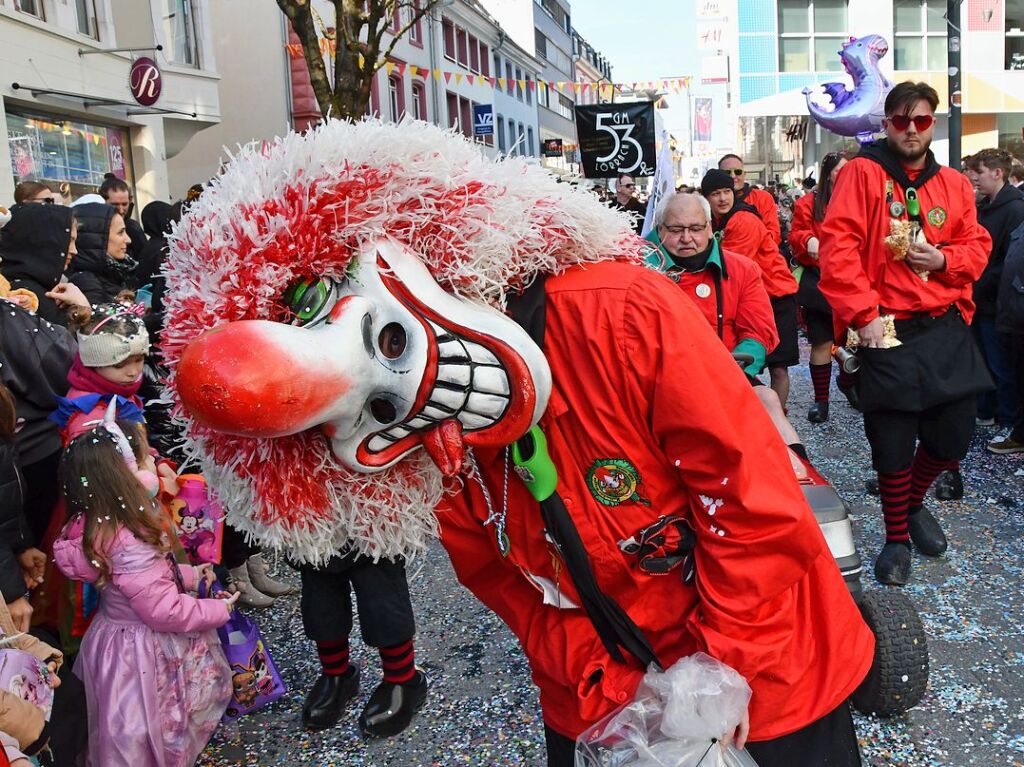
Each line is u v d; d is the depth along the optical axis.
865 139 8.28
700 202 3.87
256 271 1.36
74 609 2.80
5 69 10.80
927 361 3.63
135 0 13.84
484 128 26.30
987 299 5.86
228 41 20.02
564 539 1.55
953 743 2.71
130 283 4.65
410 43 25.95
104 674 2.53
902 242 3.56
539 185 1.52
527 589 1.78
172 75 15.04
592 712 1.64
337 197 1.36
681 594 1.63
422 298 1.38
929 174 3.62
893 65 20.39
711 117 27.89
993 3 20.08
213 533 2.97
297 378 1.22
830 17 20.39
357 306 1.34
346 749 2.89
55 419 2.98
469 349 1.39
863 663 1.68
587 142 8.47
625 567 1.59
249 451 1.45
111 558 2.49
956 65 11.55
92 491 2.49
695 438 1.46
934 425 3.84
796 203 6.57
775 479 1.48
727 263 3.97
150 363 3.62
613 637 1.62
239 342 1.23
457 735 2.92
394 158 1.39
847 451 5.84
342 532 1.58
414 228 1.42
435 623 3.72
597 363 1.49
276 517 1.48
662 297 1.49
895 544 3.86
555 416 1.53
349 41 7.78
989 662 3.15
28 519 3.12
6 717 1.84
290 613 3.93
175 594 2.56
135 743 2.49
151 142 14.36
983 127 20.97
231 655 2.81
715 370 1.47
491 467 1.63
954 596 3.67
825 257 3.69
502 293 1.49
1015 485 4.99
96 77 12.91
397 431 1.43
